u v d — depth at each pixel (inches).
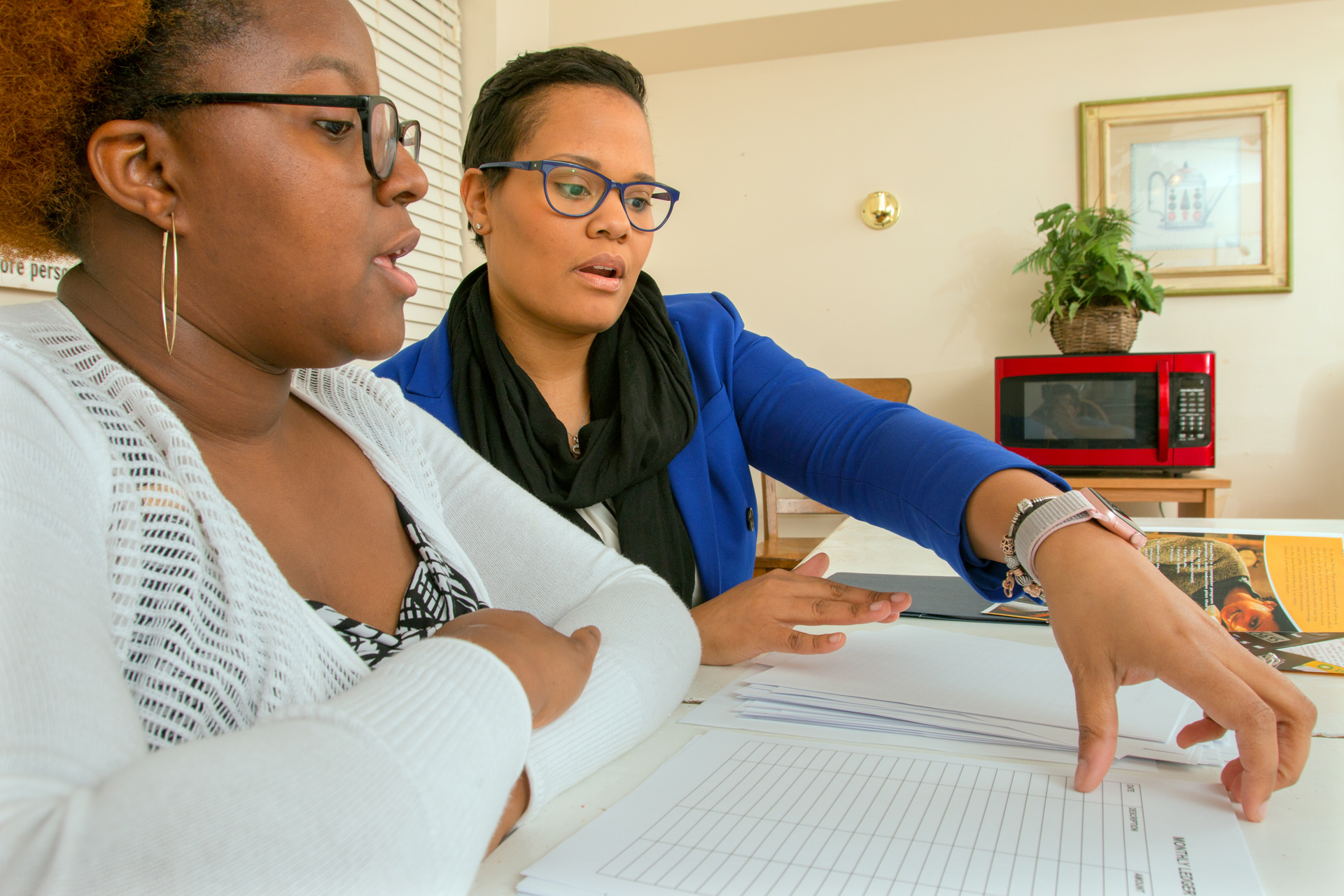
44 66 14.8
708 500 39.4
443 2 98.9
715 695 25.6
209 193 15.4
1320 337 104.5
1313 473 105.1
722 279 122.7
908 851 15.7
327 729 12.8
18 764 10.9
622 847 16.0
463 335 37.5
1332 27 102.3
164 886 10.5
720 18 108.6
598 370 38.2
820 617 28.3
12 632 11.5
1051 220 104.4
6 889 10.2
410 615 20.9
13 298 57.3
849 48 116.1
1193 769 19.6
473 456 28.8
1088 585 20.7
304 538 19.5
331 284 16.3
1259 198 105.0
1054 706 23.1
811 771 19.5
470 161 37.5
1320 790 18.5
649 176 34.9
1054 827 16.6
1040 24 109.0
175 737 15.1
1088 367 96.3
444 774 12.8
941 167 114.7
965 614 34.6
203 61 15.0
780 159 120.0
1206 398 92.9
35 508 13.0
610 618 23.5
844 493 34.9
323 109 15.6
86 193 16.0
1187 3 103.1
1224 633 19.1
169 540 15.7
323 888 11.2
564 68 34.2
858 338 118.5
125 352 17.1
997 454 28.0
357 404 24.0
